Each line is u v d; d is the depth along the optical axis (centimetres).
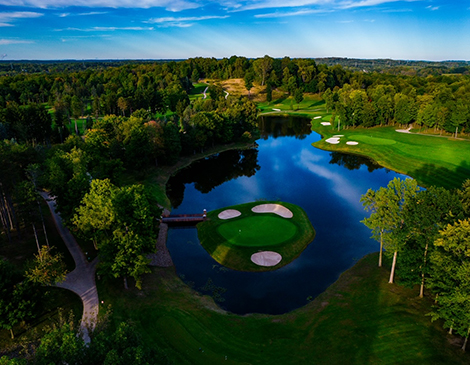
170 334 2905
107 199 3725
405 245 3247
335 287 3719
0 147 4522
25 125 8738
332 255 4453
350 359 2627
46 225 4850
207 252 4591
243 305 3525
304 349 2778
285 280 3944
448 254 2689
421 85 18712
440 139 9656
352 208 5916
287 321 3178
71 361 1772
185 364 2591
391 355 2630
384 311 3175
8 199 4209
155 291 3566
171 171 8188
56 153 5709
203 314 3247
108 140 7700
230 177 7856
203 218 5434
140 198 3597
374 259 4197
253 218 5341
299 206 5984
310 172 8062
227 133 10231
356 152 9512
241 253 4403
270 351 2767
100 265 3391
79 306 3238
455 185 6694
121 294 3425
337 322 3091
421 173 7538
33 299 2880
